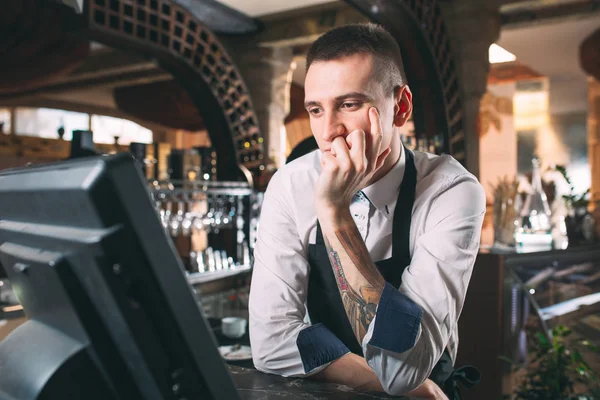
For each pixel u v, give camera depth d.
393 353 1.00
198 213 3.68
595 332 3.33
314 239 1.25
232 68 5.94
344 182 1.03
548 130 9.85
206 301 3.29
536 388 2.62
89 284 0.48
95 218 0.45
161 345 0.48
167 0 4.99
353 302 1.03
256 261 1.28
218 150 6.17
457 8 6.14
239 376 1.05
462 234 1.11
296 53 7.55
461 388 2.80
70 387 0.53
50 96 11.28
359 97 1.02
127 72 9.98
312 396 0.91
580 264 3.32
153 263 0.45
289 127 10.97
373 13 5.13
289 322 1.18
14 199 0.59
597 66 7.84
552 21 6.32
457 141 6.09
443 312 1.05
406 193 1.19
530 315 2.91
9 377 0.57
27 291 0.60
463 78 6.12
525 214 3.63
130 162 0.45
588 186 9.54
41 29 6.08
